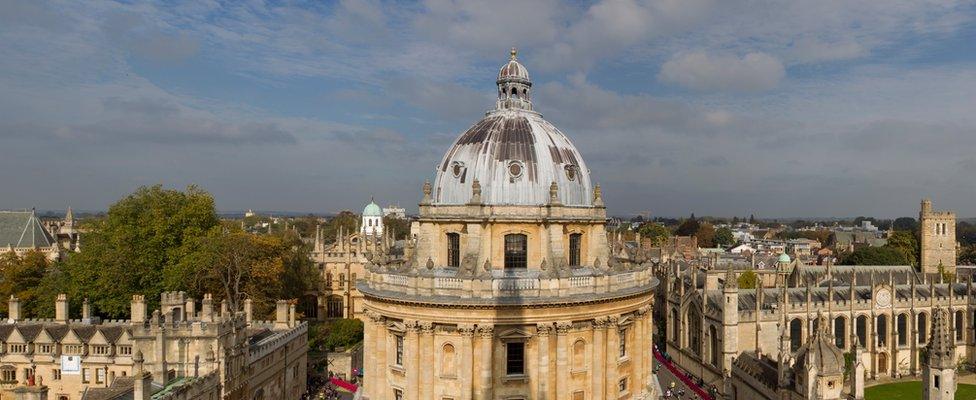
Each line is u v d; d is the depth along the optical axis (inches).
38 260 5383.9
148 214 4790.8
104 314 4817.9
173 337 3213.6
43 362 3469.5
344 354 4835.1
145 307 3882.9
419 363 2760.8
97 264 4658.0
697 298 5000.0
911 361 5201.8
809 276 6501.0
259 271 4763.8
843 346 5039.4
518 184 2883.9
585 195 3083.2
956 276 7209.6
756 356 4153.5
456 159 3019.2
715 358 4690.0
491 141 2982.3
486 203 2861.7
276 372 3946.9
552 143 3058.6
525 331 2696.9
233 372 3346.5
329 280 6776.6
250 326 4284.0
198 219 4963.1
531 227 2837.1
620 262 3243.1
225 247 4618.6
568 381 2760.8
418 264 2989.7
